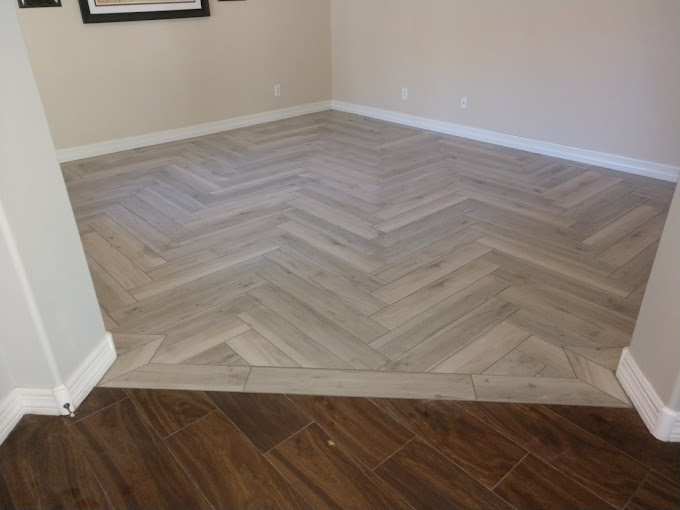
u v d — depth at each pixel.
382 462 1.54
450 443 1.60
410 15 4.96
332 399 1.77
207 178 3.89
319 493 1.45
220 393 1.81
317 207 3.32
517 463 1.53
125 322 2.21
